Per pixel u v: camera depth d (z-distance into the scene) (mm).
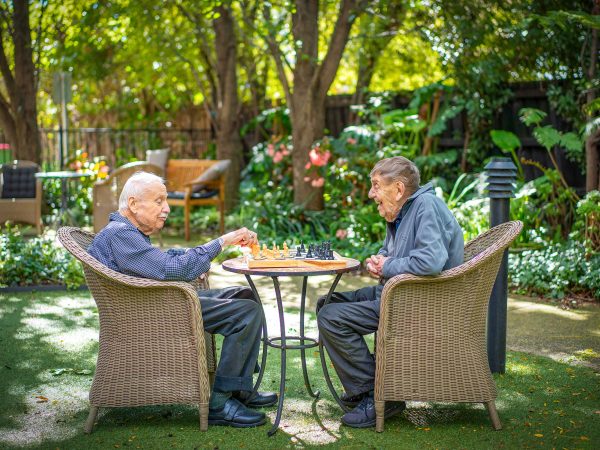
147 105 15516
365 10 8469
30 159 11164
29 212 8984
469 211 7223
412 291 3104
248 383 3271
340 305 3242
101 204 8859
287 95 9016
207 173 9383
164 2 10180
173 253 3547
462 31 8242
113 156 13109
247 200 10172
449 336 3145
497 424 3168
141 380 3150
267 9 9055
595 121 6172
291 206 8914
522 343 4508
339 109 10781
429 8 8945
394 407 3281
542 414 3328
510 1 8266
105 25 10969
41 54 11773
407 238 3199
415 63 11461
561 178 7398
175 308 3123
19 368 4016
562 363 4094
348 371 3246
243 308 3242
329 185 9141
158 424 3258
